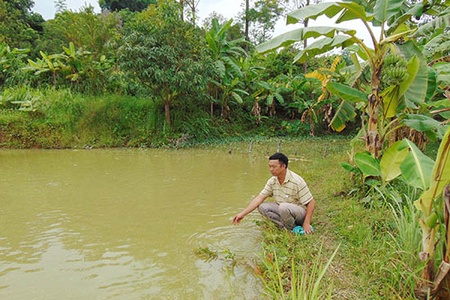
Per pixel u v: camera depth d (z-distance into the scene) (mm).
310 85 18031
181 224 5188
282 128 18266
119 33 14344
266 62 20578
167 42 13461
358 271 3297
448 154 2404
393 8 4848
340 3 4438
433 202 2596
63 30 19938
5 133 13742
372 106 5043
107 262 3979
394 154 4191
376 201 4672
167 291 3365
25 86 16203
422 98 4551
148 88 14766
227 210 5852
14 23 25391
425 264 2621
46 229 5016
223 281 3521
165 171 9133
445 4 5410
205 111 16984
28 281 3564
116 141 14242
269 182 4691
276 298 2771
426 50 6148
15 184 7641
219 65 15367
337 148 13328
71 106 14508
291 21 4641
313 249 3828
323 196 5977
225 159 11117
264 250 3951
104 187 7395
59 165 9945
